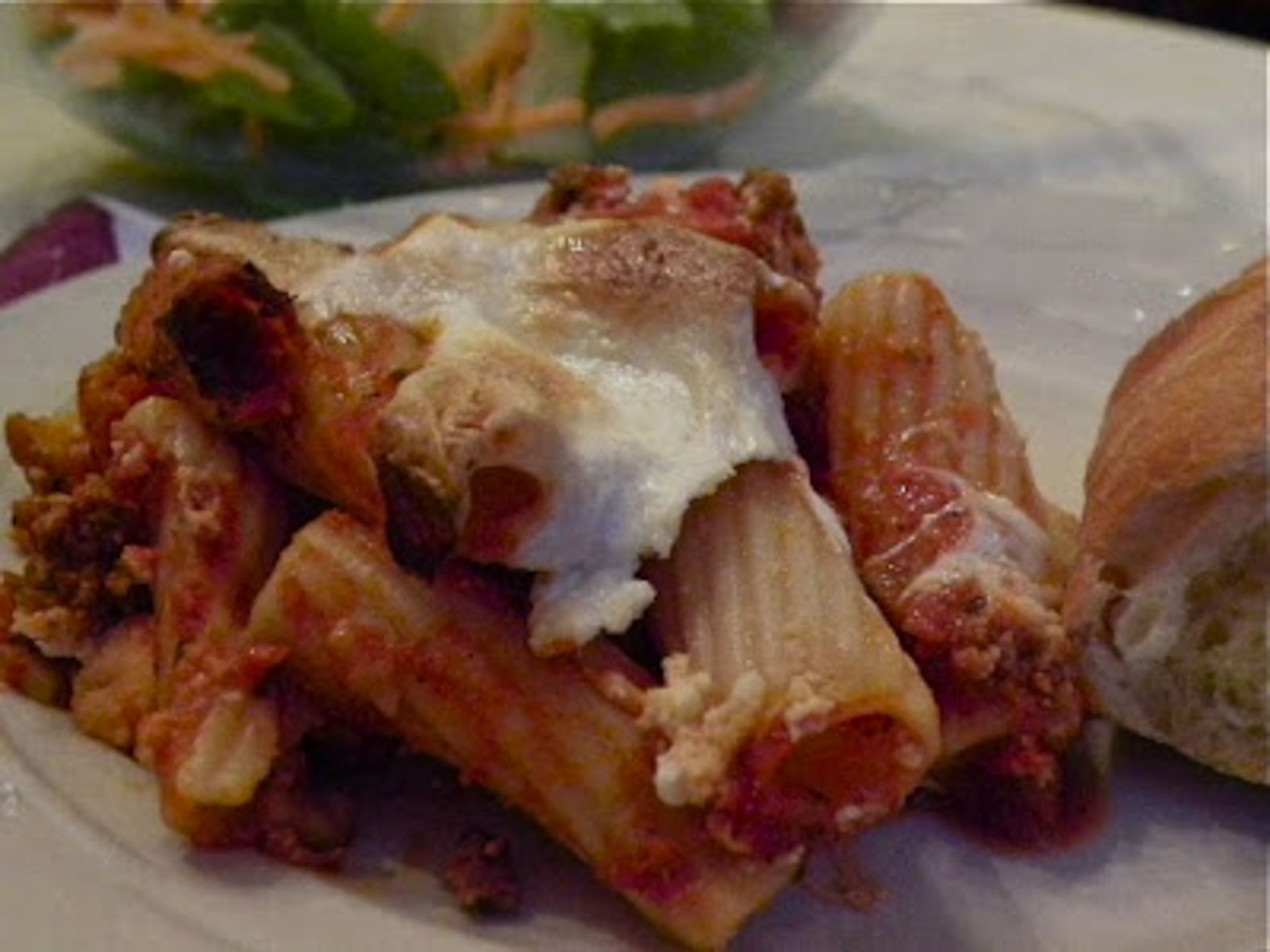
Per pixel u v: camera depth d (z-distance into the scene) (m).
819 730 0.20
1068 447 0.27
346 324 0.22
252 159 0.36
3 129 0.39
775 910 0.21
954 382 0.24
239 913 0.20
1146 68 0.41
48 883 0.20
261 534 0.22
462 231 0.23
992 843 0.22
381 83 0.35
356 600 0.21
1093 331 0.29
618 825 0.20
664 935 0.20
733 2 0.35
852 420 0.24
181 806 0.20
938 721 0.21
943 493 0.23
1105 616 0.22
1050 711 0.22
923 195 0.33
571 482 0.21
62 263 0.32
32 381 0.27
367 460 0.22
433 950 0.20
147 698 0.22
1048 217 0.32
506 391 0.21
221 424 0.22
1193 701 0.22
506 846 0.21
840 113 0.40
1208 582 0.22
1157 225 0.32
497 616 0.21
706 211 0.25
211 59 0.34
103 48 0.35
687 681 0.21
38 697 0.23
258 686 0.21
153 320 0.23
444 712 0.21
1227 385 0.22
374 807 0.22
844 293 0.25
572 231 0.23
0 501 0.25
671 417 0.22
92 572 0.23
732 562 0.21
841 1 0.38
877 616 0.21
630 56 0.35
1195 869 0.22
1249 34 0.52
